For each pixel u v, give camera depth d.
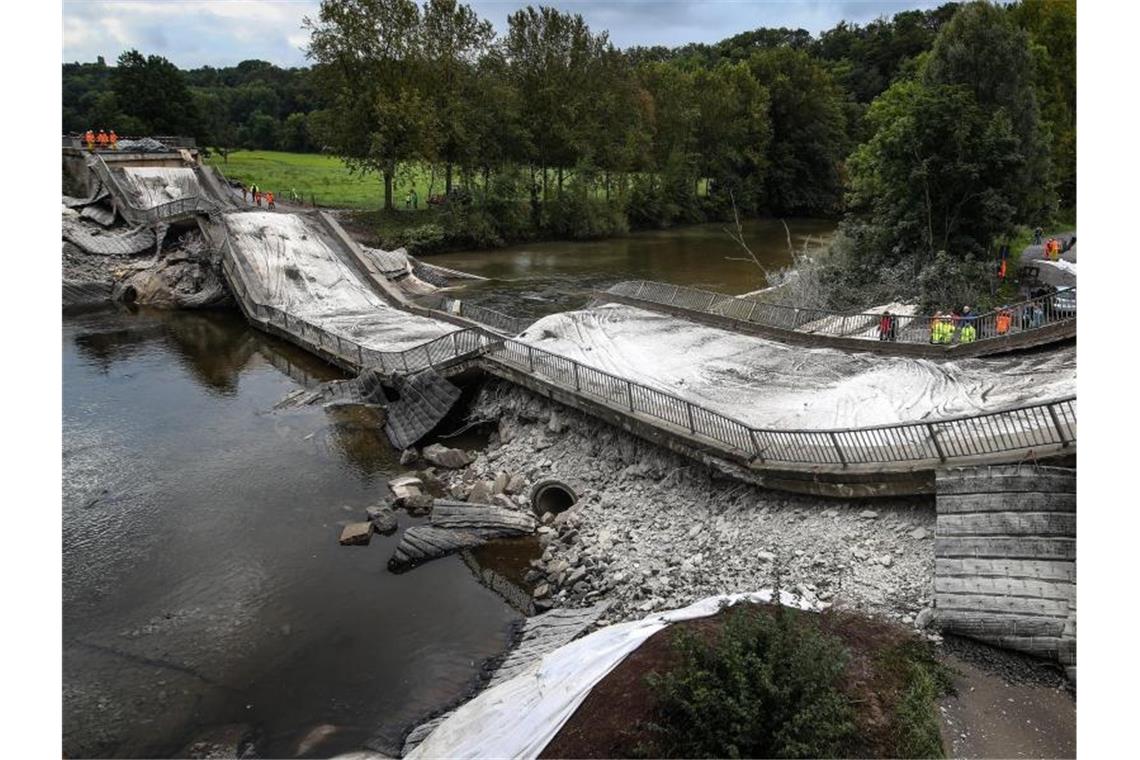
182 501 22.39
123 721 14.18
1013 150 37.59
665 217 89.88
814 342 27.83
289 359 36.06
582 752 10.33
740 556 17.03
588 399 23.12
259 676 15.40
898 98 46.81
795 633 10.93
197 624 16.97
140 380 32.94
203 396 31.12
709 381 24.39
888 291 37.84
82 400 30.41
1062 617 13.01
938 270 35.78
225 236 45.34
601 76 78.19
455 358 27.81
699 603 14.34
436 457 25.02
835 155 101.12
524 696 12.41
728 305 31.92
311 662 15.80
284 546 20.20
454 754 11.63
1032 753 11.01
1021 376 21.50
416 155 65.50
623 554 18.61
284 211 52.03
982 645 13.38
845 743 10.17
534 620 16.84
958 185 38.19
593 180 81.31
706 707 9.62
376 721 14.20
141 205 53.91
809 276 41.84
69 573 18.70
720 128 92.75
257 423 28.27
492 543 20.38
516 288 50.97
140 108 89.44
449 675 15.41
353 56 62.91
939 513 15.22
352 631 16.81
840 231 46.25
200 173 60.28
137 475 23.92
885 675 11.91
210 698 14.78
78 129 95.06
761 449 18.69
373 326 37.19
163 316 43.41
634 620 15.44
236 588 18.30
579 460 23.09
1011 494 14.59
